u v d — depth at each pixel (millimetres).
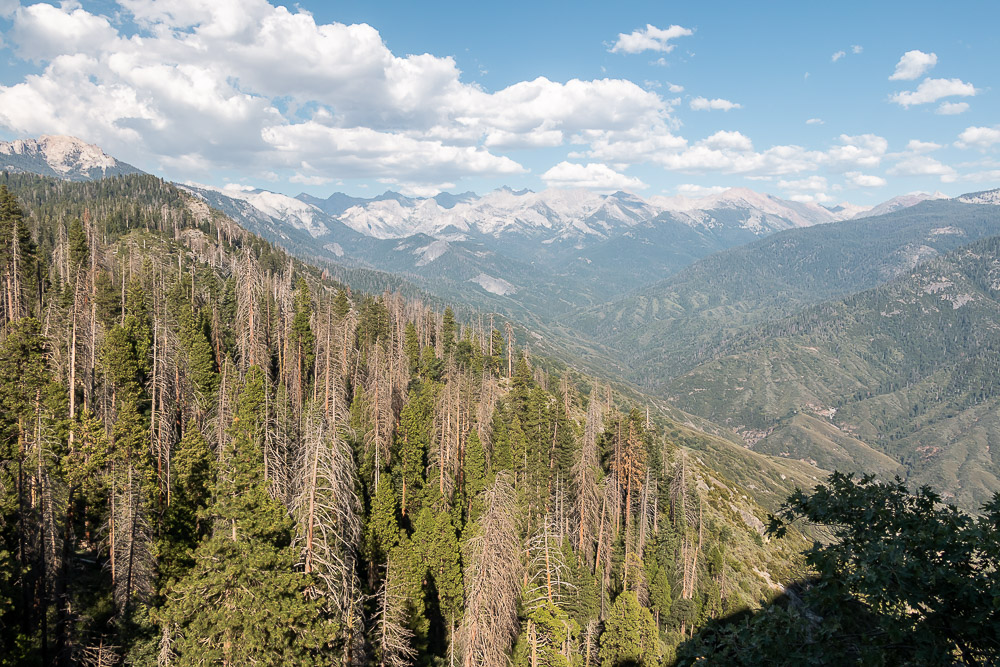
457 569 44000
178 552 36500
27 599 30156
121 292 78000
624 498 68812
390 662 32312
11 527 31688
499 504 32625
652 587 60281
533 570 40781
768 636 11539
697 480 103688
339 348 76312
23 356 40281
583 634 46219
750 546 89938
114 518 34219
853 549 11938
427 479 59188
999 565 10508
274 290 104500
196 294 97688
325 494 30391
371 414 62562
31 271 80500
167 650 27562
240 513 24984
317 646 25156
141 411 56156
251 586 24016
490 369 109938
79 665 29500
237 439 40312
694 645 12914
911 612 10898
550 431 69125
